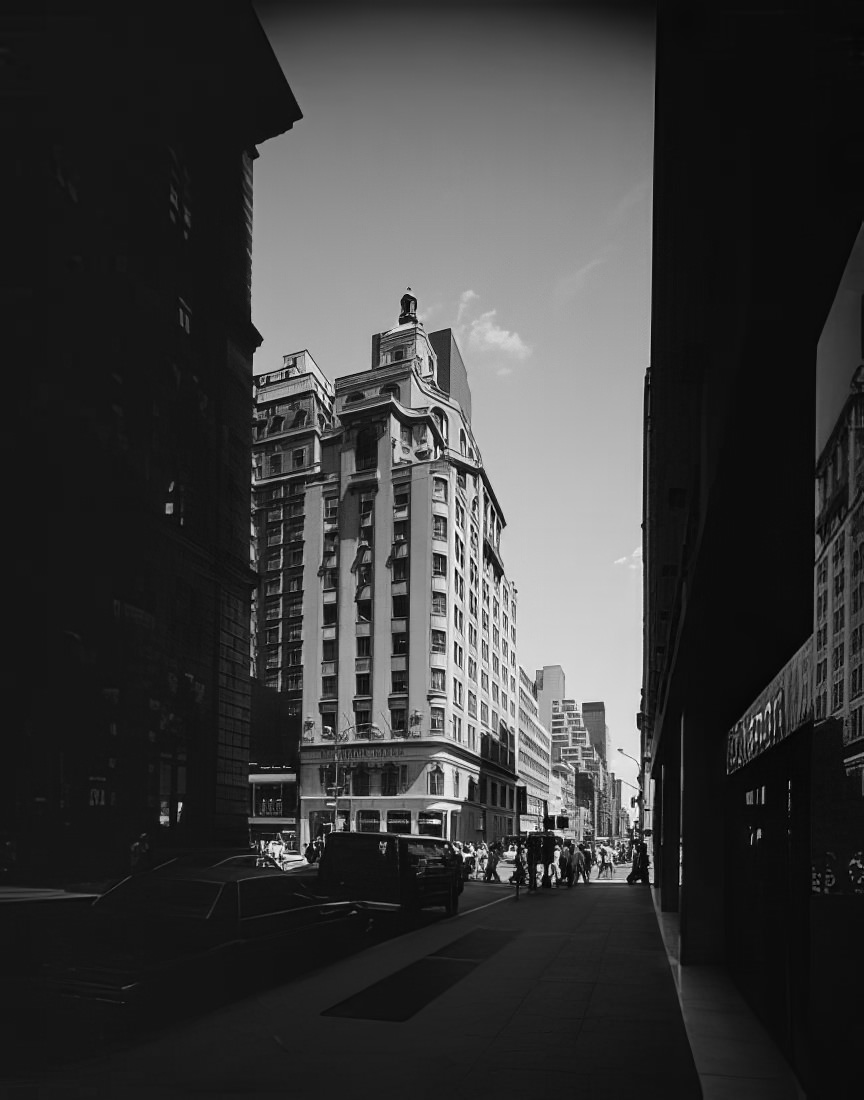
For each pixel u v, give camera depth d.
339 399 83.12
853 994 3.27
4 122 24.19
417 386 81.75
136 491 28.23
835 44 3.24
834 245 3.69
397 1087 6.76
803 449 5.79
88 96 26.45
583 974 11.98
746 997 10.09
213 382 33.91
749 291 4.06
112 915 9.85
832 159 3.36
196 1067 7.26
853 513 3.38
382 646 73.25
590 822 183.38
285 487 90.31
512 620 107.88
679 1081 6.96
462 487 79.75
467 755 77.38
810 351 4.48
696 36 4.17
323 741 74.19
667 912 21.61
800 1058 6.45
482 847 47.06
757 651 11.31
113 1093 6.52
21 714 23.50
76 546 25.55
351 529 76.94
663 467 10.70
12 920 11.27
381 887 17.36
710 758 13.38
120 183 28.17
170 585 30.05
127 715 26.89
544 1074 7.13
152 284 29.75
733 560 8.20
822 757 3.87
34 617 24.17
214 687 32.25
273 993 10.52
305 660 76.62
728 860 12.69
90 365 26.55
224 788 32.19
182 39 30.67
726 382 5.25
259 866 13.55
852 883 3.28
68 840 23.91
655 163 6.27
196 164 33.16
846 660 3.43
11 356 24.14
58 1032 7.95
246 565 35.47
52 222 24.97
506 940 15.88
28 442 24.33
